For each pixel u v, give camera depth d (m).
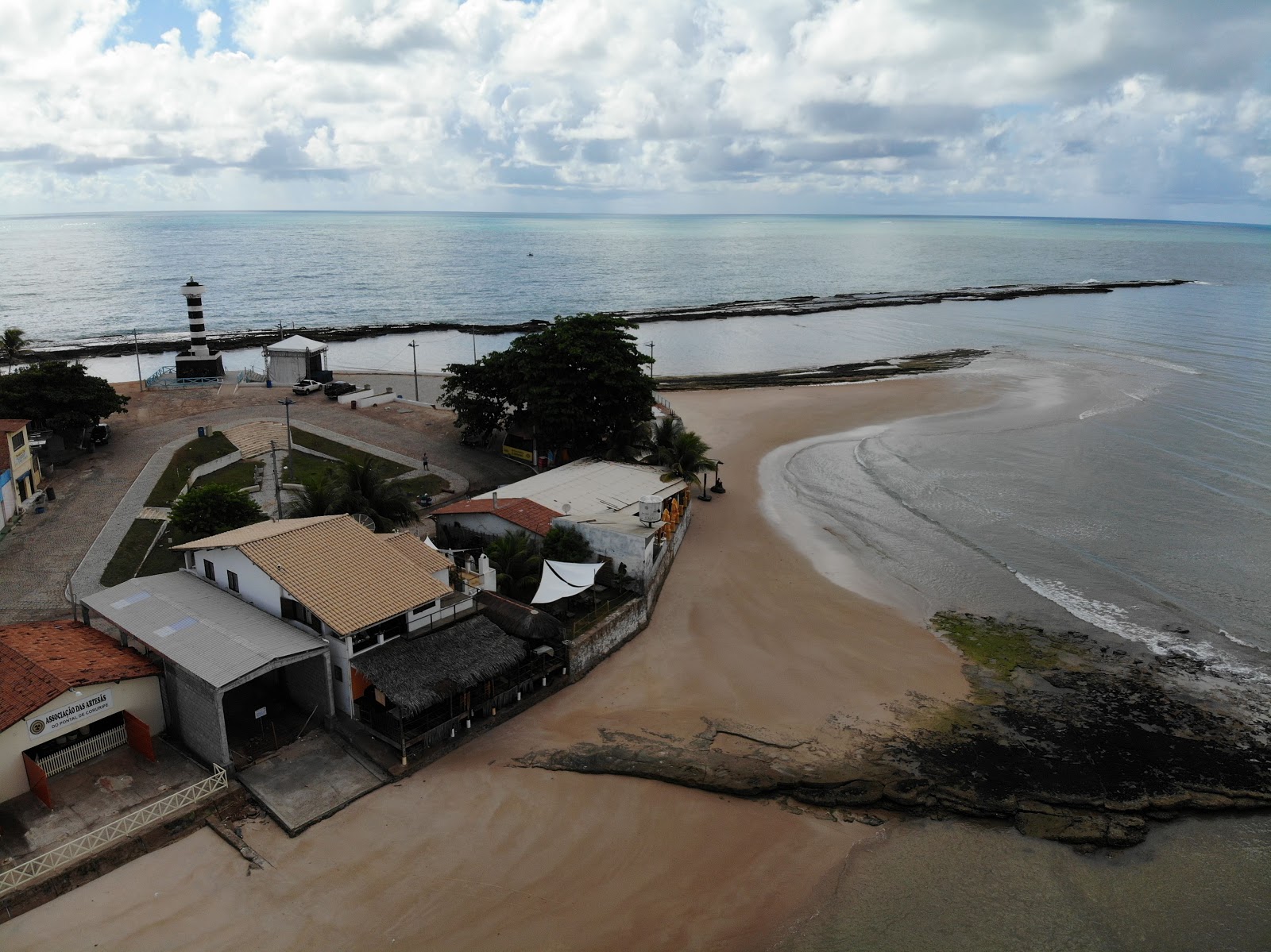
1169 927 28.08
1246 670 43.78
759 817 32.47
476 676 35.91
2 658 32.75
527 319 178.25
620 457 68.19
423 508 60.81
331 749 34.19
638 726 37.81
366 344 146.25
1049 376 118.19
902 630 47.47
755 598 51.00
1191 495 69.62
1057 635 47.22
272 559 36.50
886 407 101.44
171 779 31.50
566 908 27.80
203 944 25.45
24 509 54.91
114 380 114.62
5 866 26.75
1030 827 32.22
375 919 26.77
